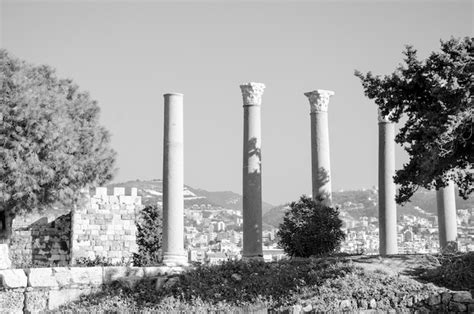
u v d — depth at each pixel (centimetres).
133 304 3659
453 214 4866
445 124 3222
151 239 5541
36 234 5600
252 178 4394
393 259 3728
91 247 5525
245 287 3659
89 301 3697
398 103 3619
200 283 3744
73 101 5300
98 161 5244
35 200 4694
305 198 4297
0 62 4888
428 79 3512
